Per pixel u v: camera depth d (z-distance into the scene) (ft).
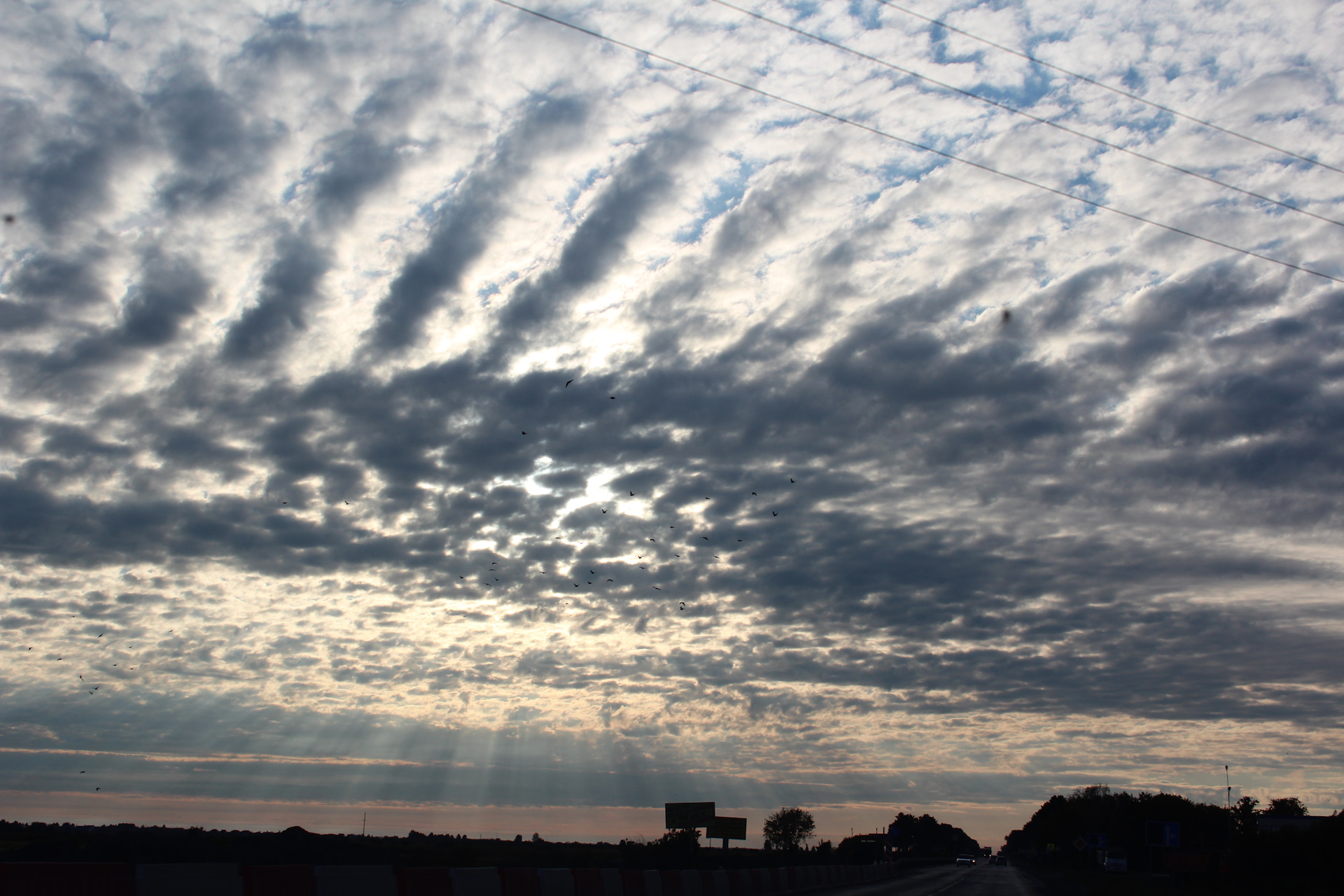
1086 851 355.36
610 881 95.71
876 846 338.95
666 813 201.57
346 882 57.47
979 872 320.91
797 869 156.25
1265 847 176.14
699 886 115.44
